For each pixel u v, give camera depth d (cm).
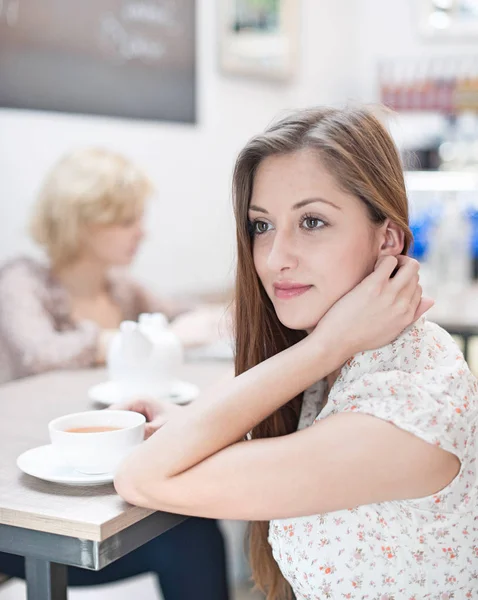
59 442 110
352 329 102
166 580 169
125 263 247
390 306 103
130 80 304
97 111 290
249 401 102
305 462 94
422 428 93
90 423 118
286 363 104
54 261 241
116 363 161
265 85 386
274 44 374
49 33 267
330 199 103
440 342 106
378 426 94
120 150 301
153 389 160
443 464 94
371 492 94
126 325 160
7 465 120
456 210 329
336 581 104
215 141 354
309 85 420
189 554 168
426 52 443
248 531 145
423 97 422
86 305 246
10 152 256
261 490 95
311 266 105
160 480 99
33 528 101
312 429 97
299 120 107
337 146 103
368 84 458
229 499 97
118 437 110
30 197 264
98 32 287
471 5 431
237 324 121
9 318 222
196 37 337
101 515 100
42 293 233
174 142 329
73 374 193
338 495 94
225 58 354
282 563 111
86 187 235
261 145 106
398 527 101
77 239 237
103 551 99
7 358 220
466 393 99
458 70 420
